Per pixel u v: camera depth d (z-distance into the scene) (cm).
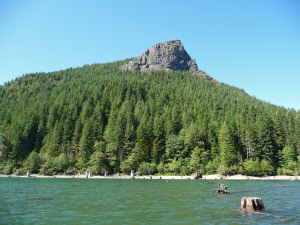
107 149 11106
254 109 14050
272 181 7338
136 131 12288
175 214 1922
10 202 2567
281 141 11162
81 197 3042
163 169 10375
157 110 15188
